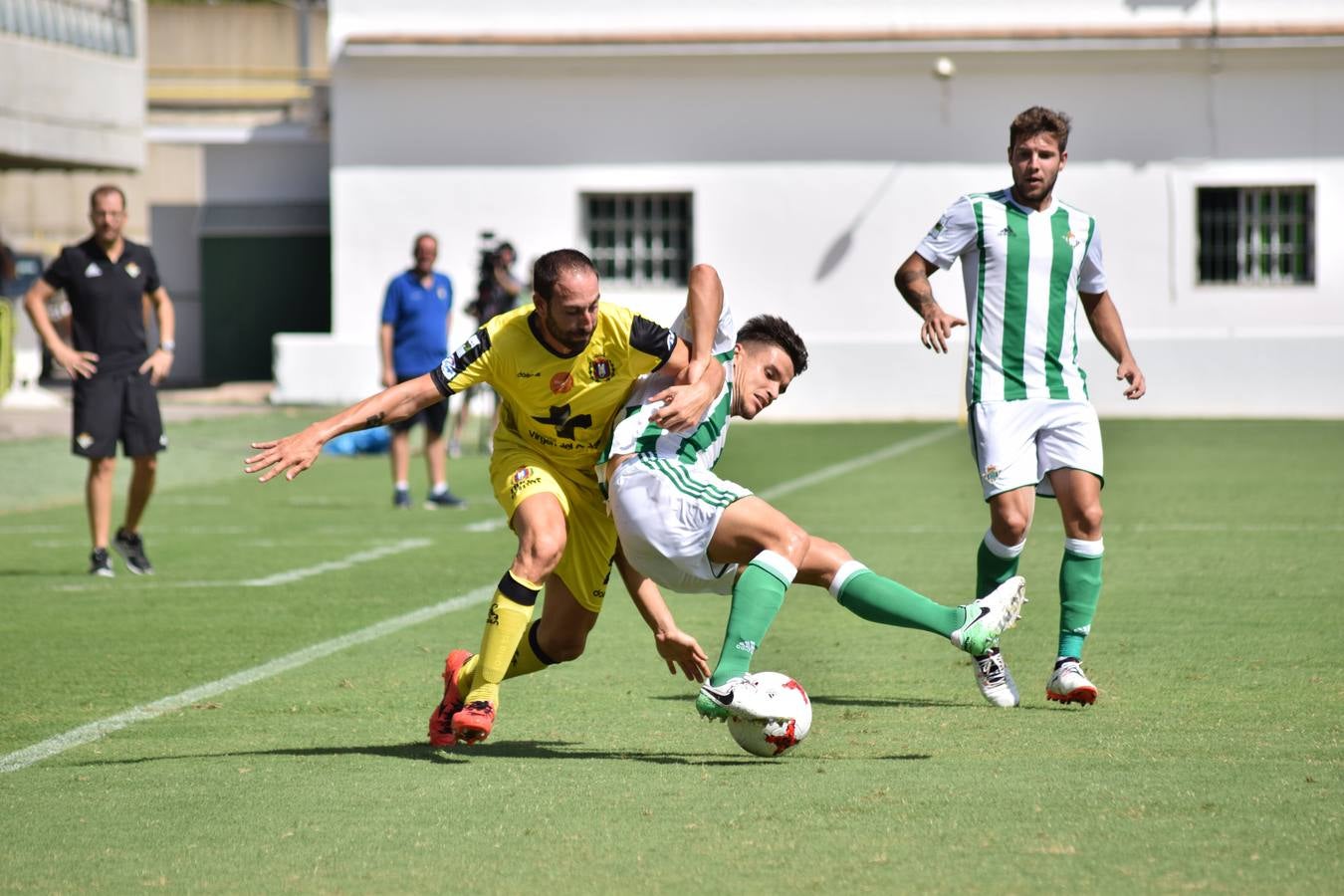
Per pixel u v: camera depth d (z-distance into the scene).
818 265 86.38
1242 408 83.19
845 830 14.72
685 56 85.31
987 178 85.19
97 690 22.44
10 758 18.38
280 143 110.19
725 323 18.08
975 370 21.70
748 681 17.03
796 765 17.47
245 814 15.71
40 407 90.19
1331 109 83.12
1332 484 50.22
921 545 37.53
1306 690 21.23
